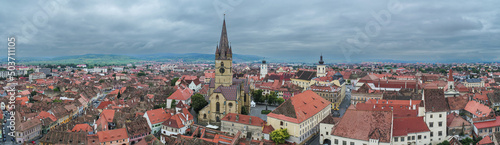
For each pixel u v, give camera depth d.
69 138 161.62
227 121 180.25
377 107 195.88
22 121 184.62
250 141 156.62
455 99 198.12
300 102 178.25
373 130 134.88
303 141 164.62
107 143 163.12
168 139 169.00
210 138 173.75
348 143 137.38
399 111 168.88
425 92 156.12
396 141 142.00
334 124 158.75
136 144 156.12
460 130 160.00
